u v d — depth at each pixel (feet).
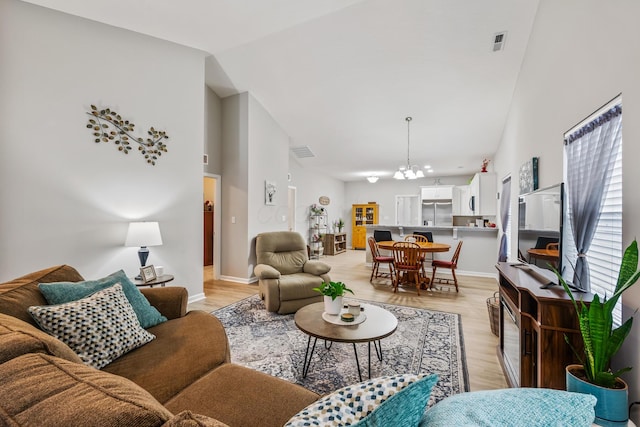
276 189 17.61
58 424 1.54
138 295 6.18
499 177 17.83
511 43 10.55
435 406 2.34
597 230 5.53
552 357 4.98
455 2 9.18
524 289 5.61
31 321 4.52
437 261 14.89
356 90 14.29
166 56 11.24
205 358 4.86
